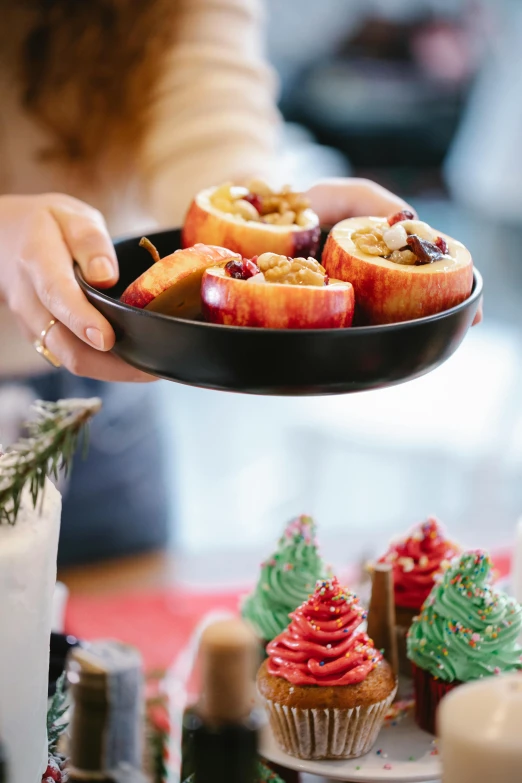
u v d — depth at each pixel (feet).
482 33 8.86
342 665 2.72
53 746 2.57
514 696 1.96
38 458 2.33
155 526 4.25
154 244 2.85
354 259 2.52
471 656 2.76
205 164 3.61
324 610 2.80
